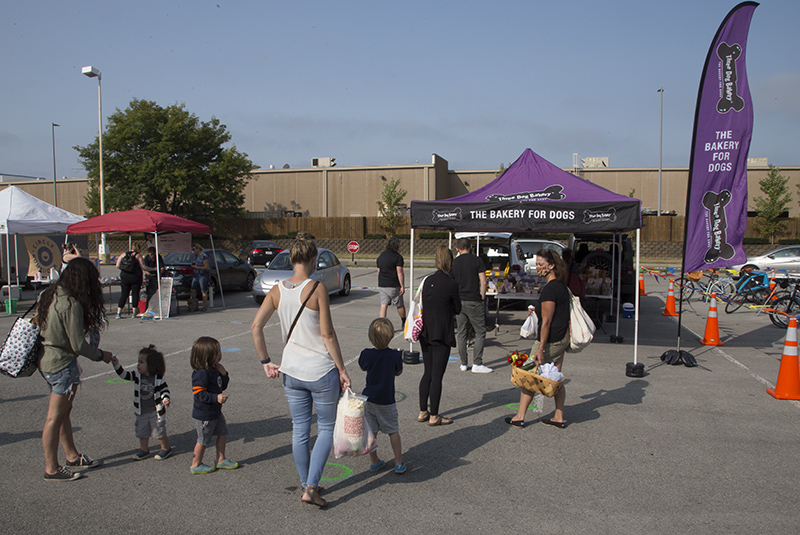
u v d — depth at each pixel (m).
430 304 5.37
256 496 3.94
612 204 7.58
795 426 5.43
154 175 34.25
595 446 4.91
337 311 13.38
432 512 3.72
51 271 15.80
